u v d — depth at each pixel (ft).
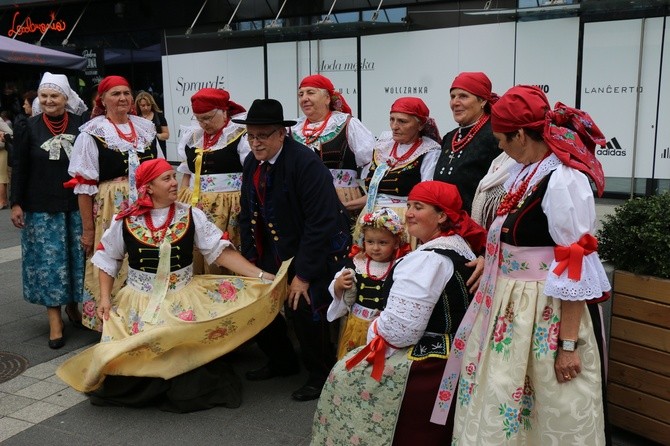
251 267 12.69
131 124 15.30
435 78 28.40
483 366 7.80
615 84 24.26
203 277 12.76
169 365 11.68
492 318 7.83
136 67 39.50
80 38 41.29
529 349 7.52
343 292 10.85
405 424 8.71
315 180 11.71
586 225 7.23
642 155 24.22
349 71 30.60
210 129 14.44
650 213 9.75
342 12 30.91
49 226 15.21
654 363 9.80
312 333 12.07
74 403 12.44
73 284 15.65
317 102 14.69
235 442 10.87
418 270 8.50
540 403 7.52
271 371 13.35
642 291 9.78
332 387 9.22
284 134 12.03
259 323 12.13
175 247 12.17
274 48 32.78
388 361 8.79
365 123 30.55
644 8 23.12
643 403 10.01
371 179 13.29
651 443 10.28
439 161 11.81
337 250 11.87
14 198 15.21
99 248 12.84
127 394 12.16
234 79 34.78
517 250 7.71
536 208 7.50
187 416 11.78
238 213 14.52
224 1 34.81
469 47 27.25
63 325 16.61
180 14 36.63
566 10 24.40
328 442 9.27
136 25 38.52
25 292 15.58
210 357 11.81
